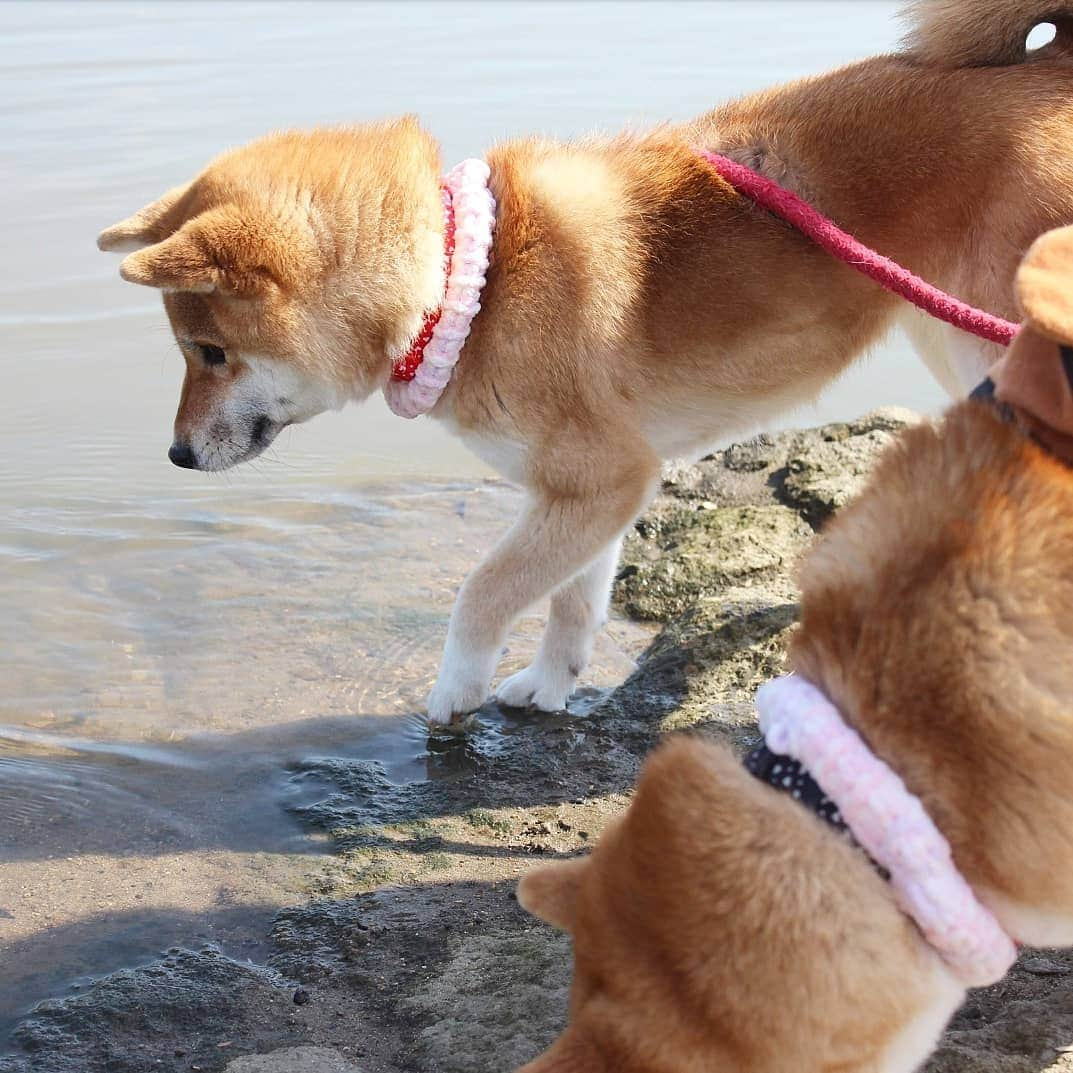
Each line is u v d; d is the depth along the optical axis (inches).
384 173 162.1
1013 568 74.2
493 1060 111.8
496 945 128.8
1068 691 72.9
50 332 273.6
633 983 77.4
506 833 149.5
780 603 184.5
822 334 170.6
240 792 158.6
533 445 165.5
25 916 137.3
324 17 499.8
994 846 74.7
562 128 333.7
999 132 157.2
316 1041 118.5
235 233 156.9
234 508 224.8
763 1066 74.9
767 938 74.0
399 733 169.9
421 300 160.6
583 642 176.2
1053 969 117.3
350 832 150.4
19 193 316.2
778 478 223.0
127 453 237.0
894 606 77.2
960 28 161.6
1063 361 73.9
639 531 215.3
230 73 414.9
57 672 181.5
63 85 406.3
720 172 159.0
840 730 75.8
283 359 165.3
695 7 493.4
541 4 512.4
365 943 131.5
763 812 76.6
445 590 200.2
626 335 166.6
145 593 200.2
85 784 159.3
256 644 188.2
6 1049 119.0
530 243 163.3
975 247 159.2
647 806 80.0
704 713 165.8
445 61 418.0
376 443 250.2
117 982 126.2
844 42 417.1
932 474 80.2
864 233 164.4
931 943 76.8
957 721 74.4
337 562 208.8
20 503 221.9
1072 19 163.9
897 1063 79.0
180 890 141.4
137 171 326.3
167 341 271.7
